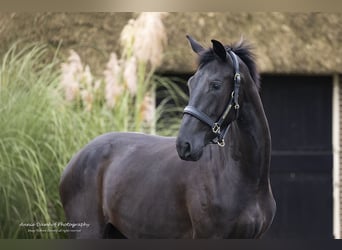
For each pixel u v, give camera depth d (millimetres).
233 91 7305
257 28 14461
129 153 8617
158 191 8055
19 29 13953
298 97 14555
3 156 10492
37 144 10695
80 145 10750
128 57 11805
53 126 10781
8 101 10914
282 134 14531
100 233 8789
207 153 7703
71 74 11391
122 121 11172
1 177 10391
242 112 7445
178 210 7891
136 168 8391
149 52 11742
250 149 7445
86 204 8844
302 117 14555
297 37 14391
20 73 11289
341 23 14602
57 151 10719
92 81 12281
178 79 13633
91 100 11289
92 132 10922
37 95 10977
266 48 14188
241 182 7488
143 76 11781
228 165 7535
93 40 14000
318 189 14500
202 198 7570
